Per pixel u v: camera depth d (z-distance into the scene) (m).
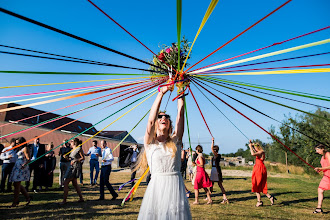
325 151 5.36
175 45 2.29
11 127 16.70
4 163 6.80
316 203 6.21
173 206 1.83
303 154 18.09
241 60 1.43
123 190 7.38
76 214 4.42
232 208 5.25
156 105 1.95
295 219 4.42
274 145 20.91
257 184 5.66
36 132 18.03
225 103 2.05
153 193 1.89
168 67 2.02
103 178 5.91
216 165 6.19
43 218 4.14
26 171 5.19
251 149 5.86
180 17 1.15
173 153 1.99
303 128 17.78
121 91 1.86
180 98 2.34
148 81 2.02
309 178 14.66
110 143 24.03
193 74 1.96
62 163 7.64
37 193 6.75
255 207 5.45
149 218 1.82
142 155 2.37
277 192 7.93
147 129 2.00
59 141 19.22
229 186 9.02
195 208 5.19
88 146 21.81
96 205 5.23
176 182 1.95
